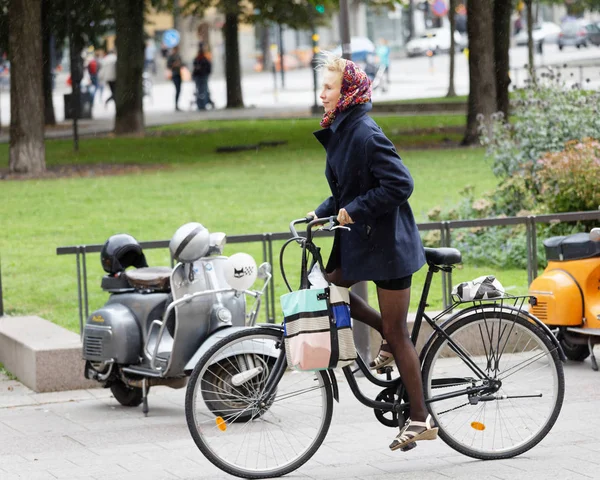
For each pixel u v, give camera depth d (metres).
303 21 78.62
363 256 11.33
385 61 90.19
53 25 63.31
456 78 100.00
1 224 33.19
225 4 76.06
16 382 17.47
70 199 37.62
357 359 11.77
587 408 14.45
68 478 11.96
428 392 11.99
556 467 11.78
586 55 111.44
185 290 14.66
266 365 11.80
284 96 89.69
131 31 60.09
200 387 11.58
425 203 34.22
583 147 25.33
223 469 11.59
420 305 12.18
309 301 11.25
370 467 12.02
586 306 16.73
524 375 12.35
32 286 25.30
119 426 14.51
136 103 60.66
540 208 25.59
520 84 77.00
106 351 15.29
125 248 15.85
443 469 11.85
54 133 62.59
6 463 12.75
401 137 55.16
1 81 106.31
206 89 77.88
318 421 11.83
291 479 11.64
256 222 32.28
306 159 48.06
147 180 42.28
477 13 50.41
